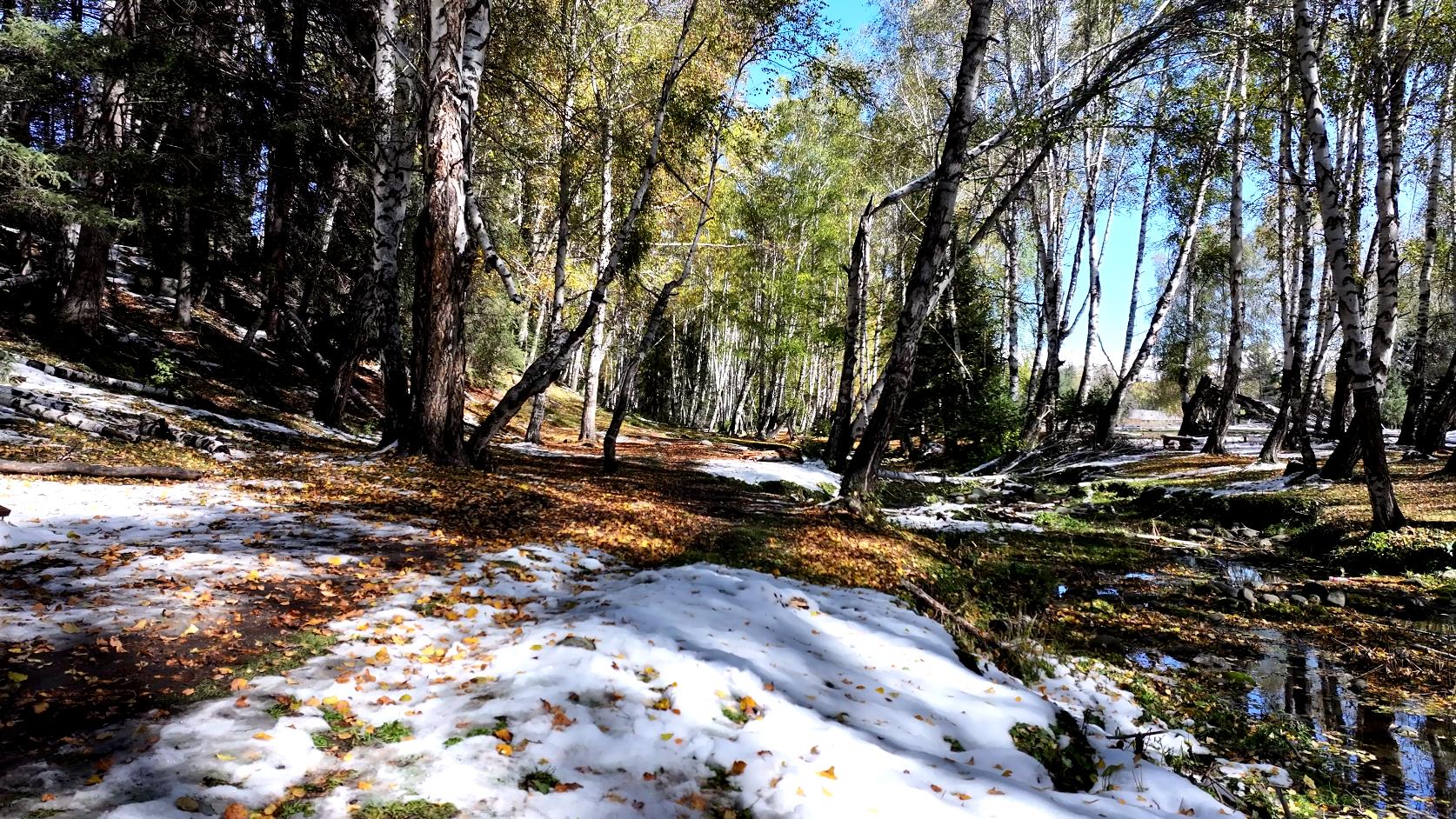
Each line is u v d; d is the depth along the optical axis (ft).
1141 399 191.52
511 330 92.22
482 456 38.37
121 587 14.43
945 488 58.95
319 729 9.86
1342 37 41.14
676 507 35.19
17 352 39.40
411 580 17.02
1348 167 58.85
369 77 53.47
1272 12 44.52
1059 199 82.64
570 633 13.60
